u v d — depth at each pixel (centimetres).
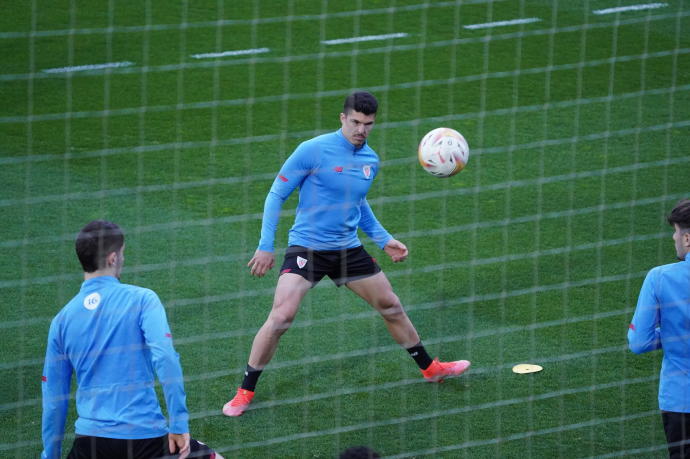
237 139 3716
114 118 3869
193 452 1573
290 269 2053
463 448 1928
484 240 2952
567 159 3591
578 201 3238
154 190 3253
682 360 1625
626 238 2972
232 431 1988
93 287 1537
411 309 2527
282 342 2353
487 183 3375
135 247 2839
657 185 3362
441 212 3141
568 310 2531
